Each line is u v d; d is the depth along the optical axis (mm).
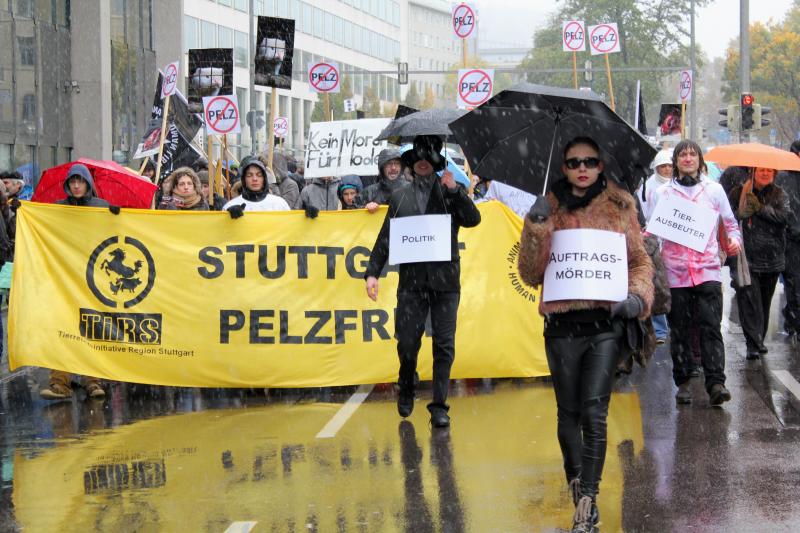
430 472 7098
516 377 10594
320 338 10242
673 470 7031
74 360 10062
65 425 8844
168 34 36094
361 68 83062
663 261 9117
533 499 6426
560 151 6242
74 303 10148
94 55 30422
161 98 17578
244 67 58906
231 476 7105
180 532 5945
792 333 13156
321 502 6469
